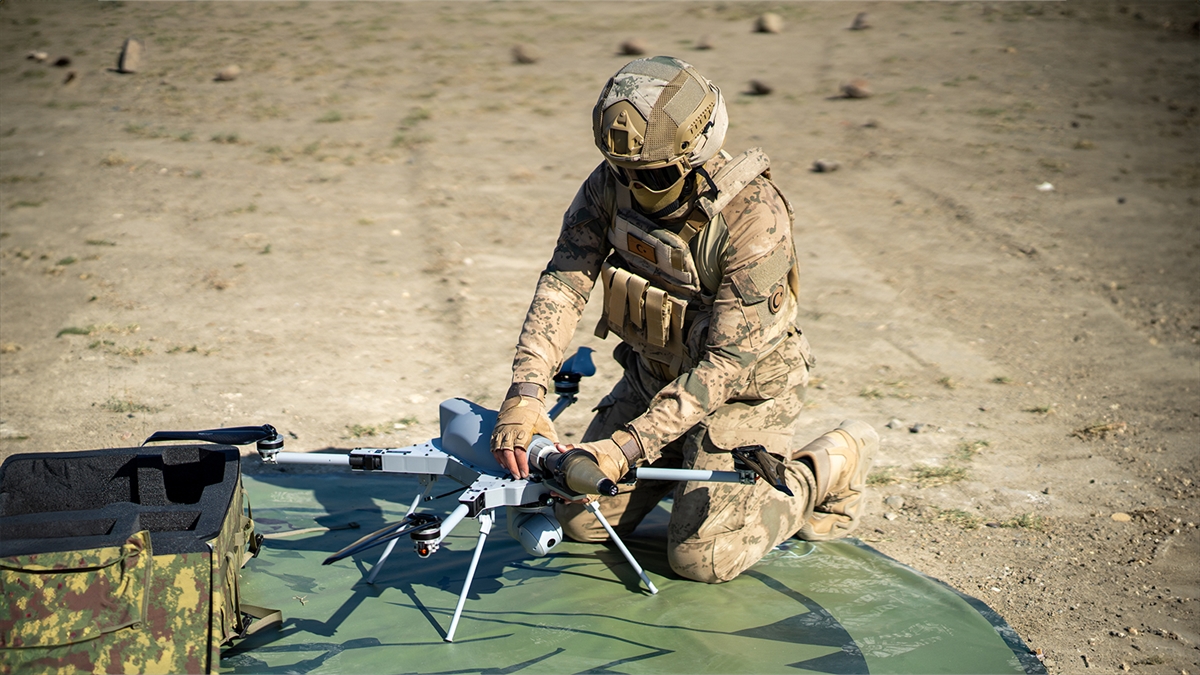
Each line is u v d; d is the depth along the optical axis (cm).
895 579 396
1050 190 1043
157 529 328
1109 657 362
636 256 375
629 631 349
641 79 341
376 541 317
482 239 873
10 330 657
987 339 704
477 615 357
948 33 1800
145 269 773
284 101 1320
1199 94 1444
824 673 327
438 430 548
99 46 1590
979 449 542
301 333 673
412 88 1406
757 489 386
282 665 321
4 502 336
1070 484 505
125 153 1074
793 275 373
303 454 357
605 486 310
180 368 611
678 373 389
